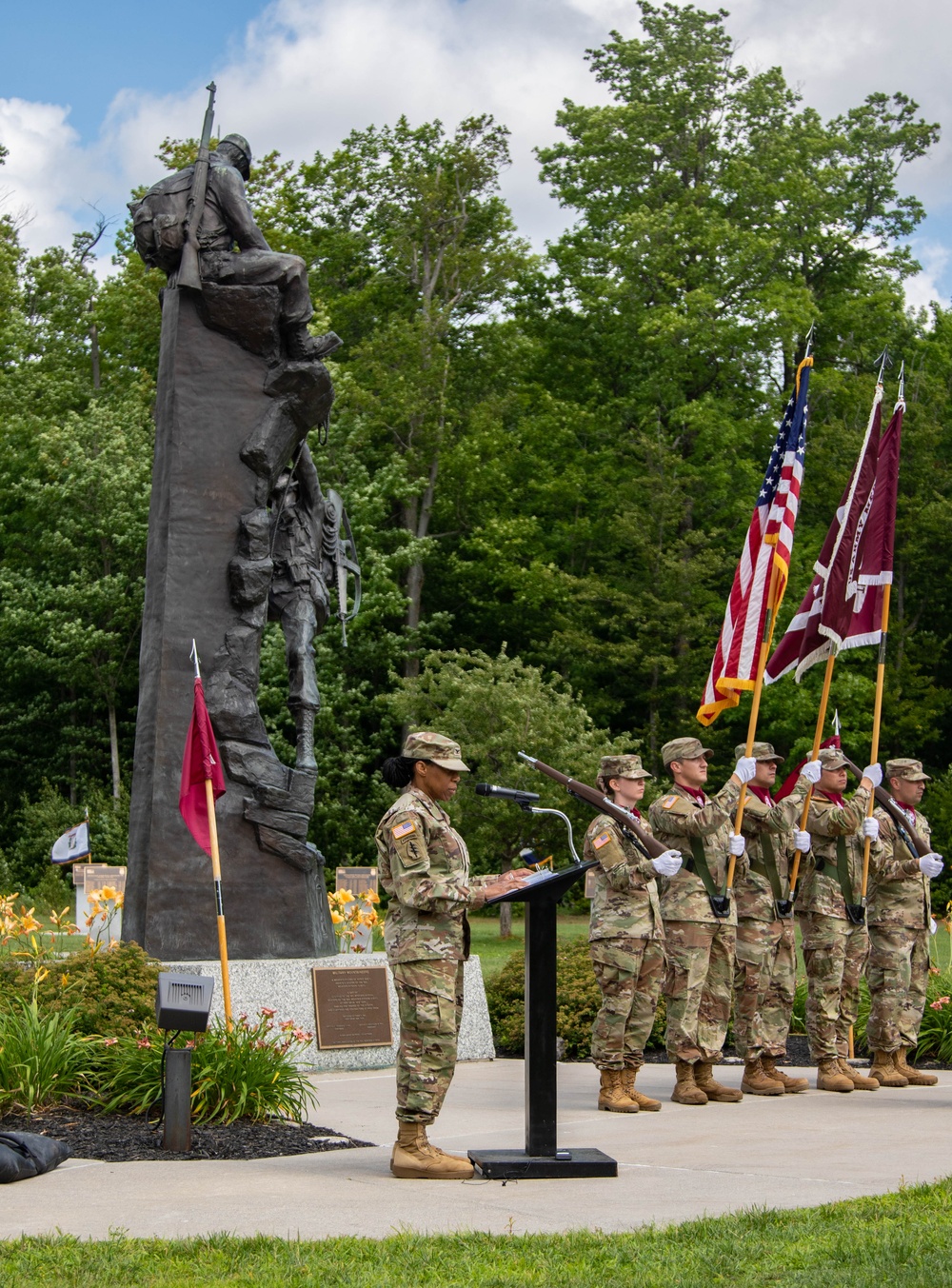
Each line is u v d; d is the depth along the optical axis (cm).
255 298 1317
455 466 4203
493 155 4356
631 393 4247
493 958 2402
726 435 3884
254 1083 868
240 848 1259
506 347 4459
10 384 4391
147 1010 978
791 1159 772
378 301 4516
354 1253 553
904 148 4419
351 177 4466
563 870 725
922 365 4128
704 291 3856
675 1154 787
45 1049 880
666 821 1007
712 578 4031
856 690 3662
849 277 4406
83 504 3794
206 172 1347
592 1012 1297
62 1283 510
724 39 4197
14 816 3788
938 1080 1155
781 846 1075
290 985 1188
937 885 3148
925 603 4150
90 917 1309
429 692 3388
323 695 3691
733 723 3941
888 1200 648
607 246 4169
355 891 1655
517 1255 550
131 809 1318
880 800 1171
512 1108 977
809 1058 1282
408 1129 713
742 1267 532
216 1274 521
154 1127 832
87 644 3619
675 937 1000
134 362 4575
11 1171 689
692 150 4172
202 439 1319
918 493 3916
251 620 1301
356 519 3850
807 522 4062
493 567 4175
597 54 4228
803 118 4275
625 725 4231
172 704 1270
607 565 4156
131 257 4366
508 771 3078
